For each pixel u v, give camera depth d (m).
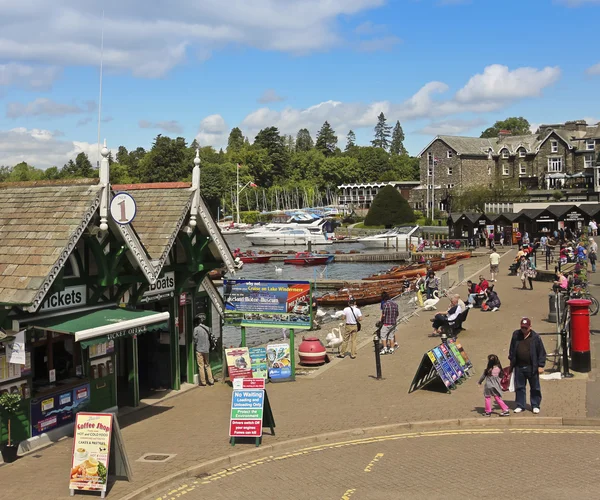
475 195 102.44
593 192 103.56
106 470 10.86
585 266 33.97
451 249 78.56
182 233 18.31
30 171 158.25
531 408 14.78
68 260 14.67
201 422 15.38
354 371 19.95
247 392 13.55
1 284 13.20
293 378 19.25
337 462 12.23
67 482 11.56
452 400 16.09
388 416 14.93
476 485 10.63
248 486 11.24
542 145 120.81
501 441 12.94
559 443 12.62
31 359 13.62
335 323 34.12
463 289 39.16
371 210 128.62
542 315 27.98
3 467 12.51
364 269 75.12
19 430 13.25
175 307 18.62
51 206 14.70
